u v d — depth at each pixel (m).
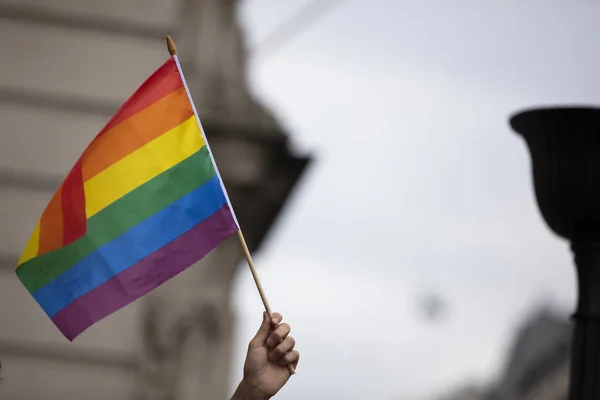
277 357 4.29
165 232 4.59
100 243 4.57
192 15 10.16
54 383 9.26
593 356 5.02
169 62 4.70
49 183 9.49
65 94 9.59
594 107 4.92
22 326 9.27
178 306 9.63
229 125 10.59
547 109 4.97
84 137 9.58
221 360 9.71
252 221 11.02
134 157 4.62
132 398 9.37
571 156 4.98
